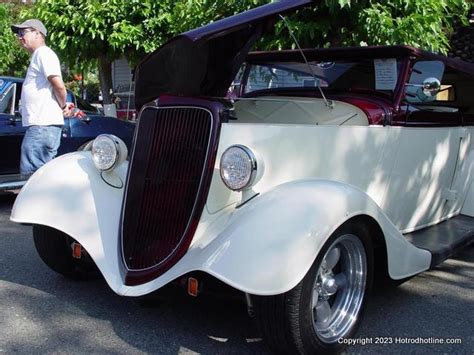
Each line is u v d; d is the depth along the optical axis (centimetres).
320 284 283
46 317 328
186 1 649
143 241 306
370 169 364
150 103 319
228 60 346
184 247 292
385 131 368
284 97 411
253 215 271
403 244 315
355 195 284
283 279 247
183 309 342
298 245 253
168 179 304
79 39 718
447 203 455
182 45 321
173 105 308
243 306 349
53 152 538
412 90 390
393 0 536
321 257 268
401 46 371
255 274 250
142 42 724
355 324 299
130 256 308
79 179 350
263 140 307
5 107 626
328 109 378
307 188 281
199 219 293
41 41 535
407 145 390
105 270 311
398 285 400
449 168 446
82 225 330
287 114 396
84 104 743
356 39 551
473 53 1189
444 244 380
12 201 668
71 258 373
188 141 301
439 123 424
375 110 366
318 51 409
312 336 268
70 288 373
